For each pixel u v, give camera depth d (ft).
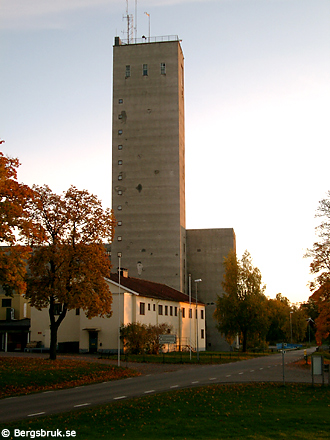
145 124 318.45
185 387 84.84
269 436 46.16
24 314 234.38
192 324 265.34
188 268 334.03
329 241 141.79
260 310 242.37
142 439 44.88
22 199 115.44
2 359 120.98
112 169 316.40
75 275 134.92
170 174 310.86
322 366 83.30
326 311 137.18
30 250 112.37
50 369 104.88
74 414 57.41
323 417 55.52
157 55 325.21
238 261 252.01
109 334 190.19
